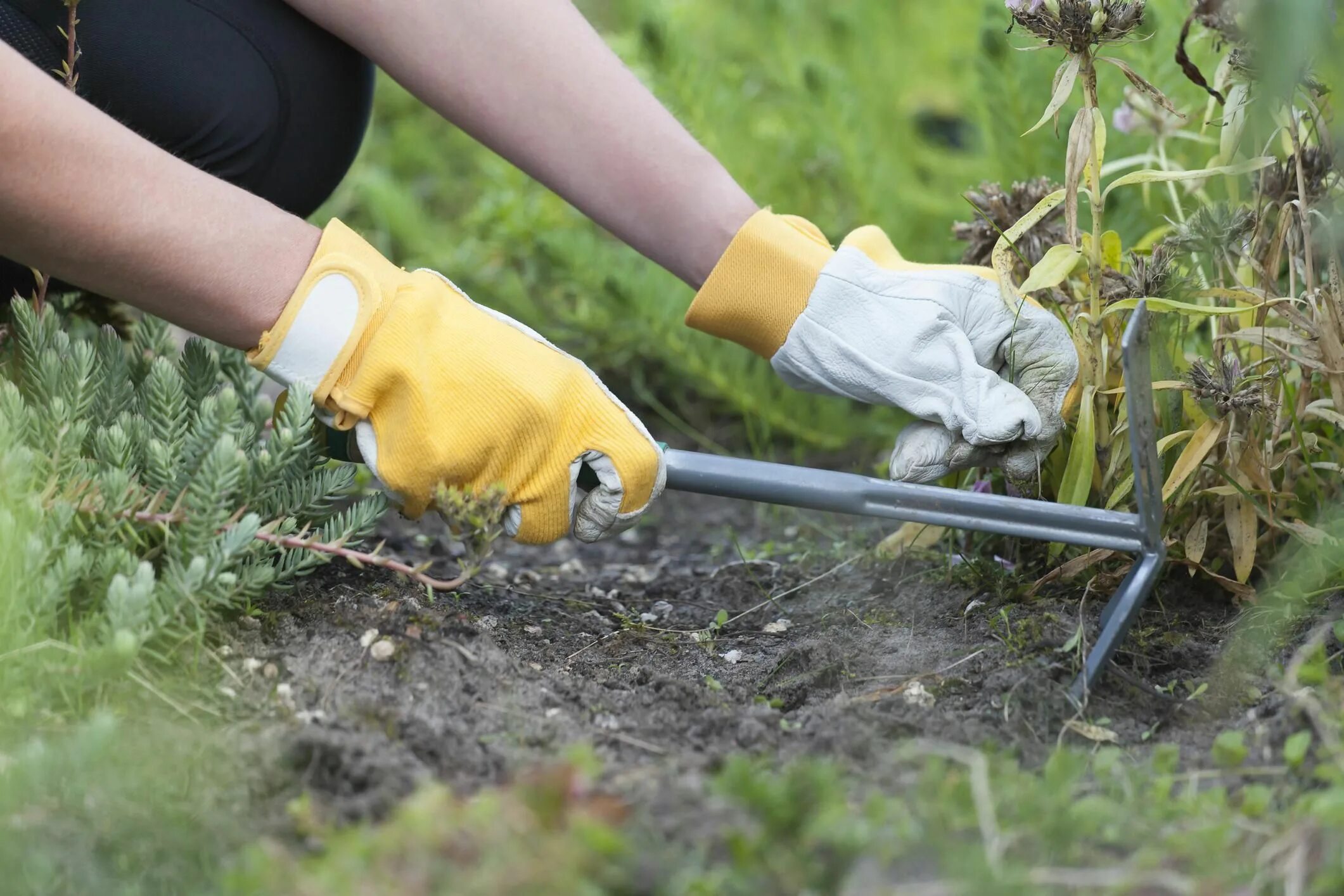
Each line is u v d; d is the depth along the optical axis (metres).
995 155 2.68
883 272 1.64
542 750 1.35
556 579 2.10
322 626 1.54
